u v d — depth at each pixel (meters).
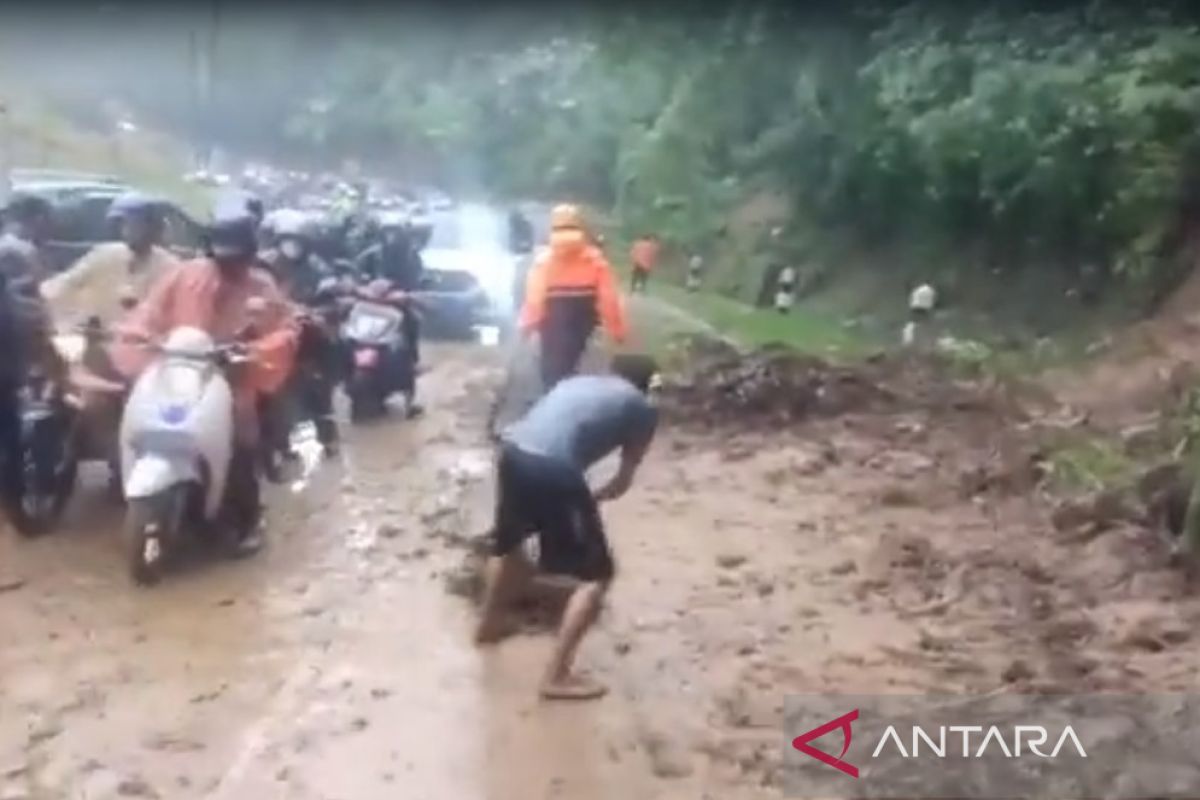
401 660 6.98
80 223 16.34
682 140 25.09
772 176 23.42
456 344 17.72
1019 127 18.02
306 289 12.41
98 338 9.13
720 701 6.57
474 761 5.87
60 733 6.09
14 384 8.84
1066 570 8.76
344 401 13.96
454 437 12.22
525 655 7.09
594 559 6.54
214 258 8.80
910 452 11.95
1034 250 18.03
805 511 10.10
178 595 7.87
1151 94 16.89
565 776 5.74
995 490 10.76
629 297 22.03
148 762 5.83
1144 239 16.44
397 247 16.98
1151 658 7.29
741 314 20.56
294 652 7.05
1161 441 11.76
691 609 7.89
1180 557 8.95
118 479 9.51
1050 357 16.22
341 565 8.48
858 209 21.41
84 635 7.21
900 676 6.96
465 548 8.80
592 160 27.69
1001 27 19.81
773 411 13.57
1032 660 7.13
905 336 18.45
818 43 22.34
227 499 8.55
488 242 21.02
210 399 8.17
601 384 6.80
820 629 7.60
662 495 10.52
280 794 5.55
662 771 5.80
